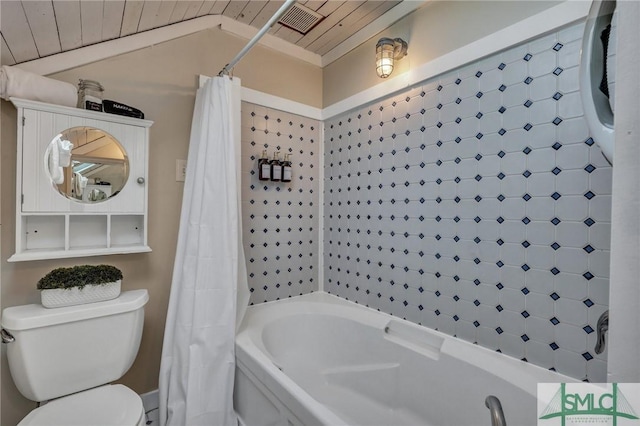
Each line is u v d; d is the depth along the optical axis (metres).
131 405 1.09
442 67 1.46
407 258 1.64
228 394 1.37
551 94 1.13
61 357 1.14
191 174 1.51
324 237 2.23
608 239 1.01
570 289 1.10
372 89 1.82
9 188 1.24
